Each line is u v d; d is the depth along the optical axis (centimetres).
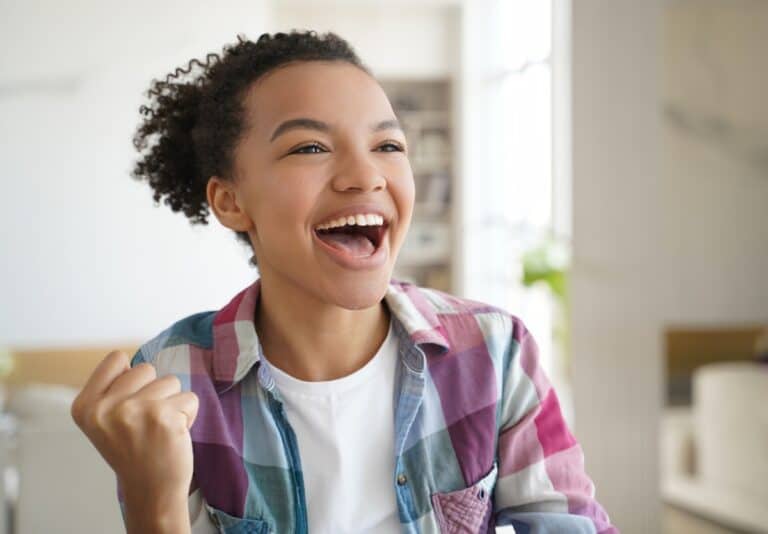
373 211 68
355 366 75
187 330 79
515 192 519
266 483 73
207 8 397
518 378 79
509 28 522
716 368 245
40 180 391
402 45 577
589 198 242
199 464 72
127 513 59
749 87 240
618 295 244
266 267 74
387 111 70
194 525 73
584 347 244
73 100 391
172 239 399
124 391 58
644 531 245
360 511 73
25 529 168
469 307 82
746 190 243
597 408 245
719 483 244
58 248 392
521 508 77
